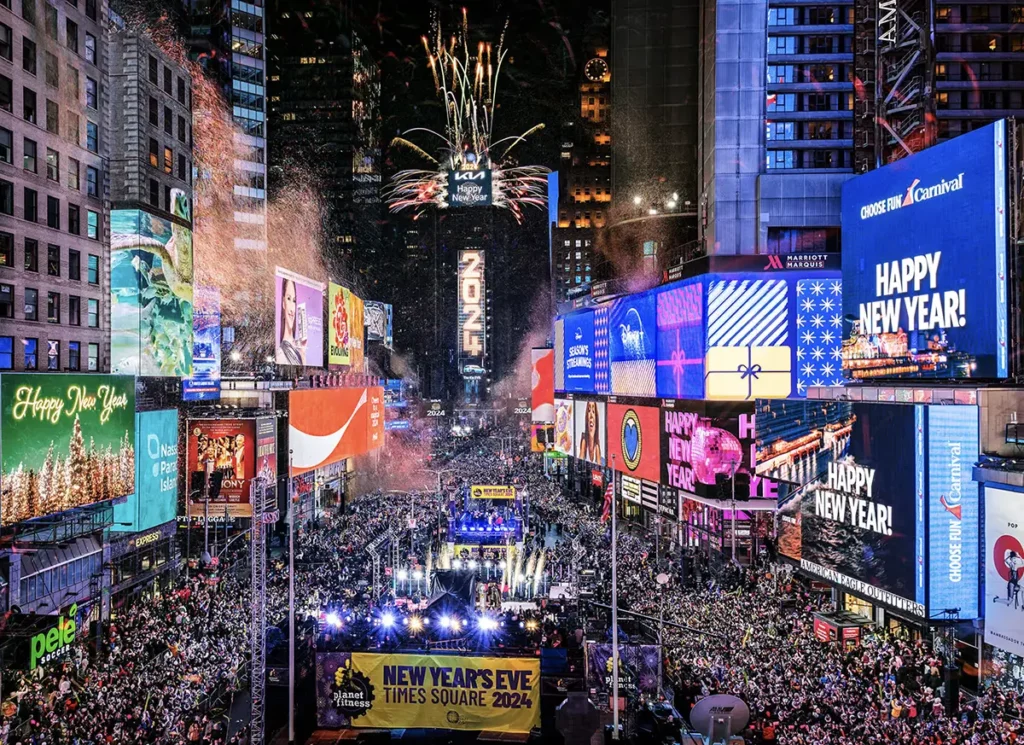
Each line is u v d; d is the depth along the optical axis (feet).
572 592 158.40
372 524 259.80
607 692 105.19
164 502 194.59
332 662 96.02
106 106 195.31
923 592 126.72
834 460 152.87
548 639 108.88
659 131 407.64
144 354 200.23
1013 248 131.23
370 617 116.37
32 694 111.55
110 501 169.17
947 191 145.69
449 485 355.56
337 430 311.68
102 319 193.26
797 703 103.65
